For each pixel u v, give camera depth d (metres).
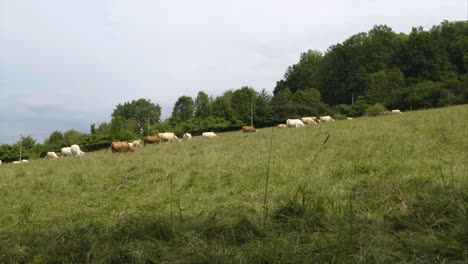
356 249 2.24
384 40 84.12
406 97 59.28
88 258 2.39
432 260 2.00
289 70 107.25
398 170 4.71
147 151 15.78
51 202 5.12
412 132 9.08
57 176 8.09
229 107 65.62
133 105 98.56
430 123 10.55
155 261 2.28
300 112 66.25
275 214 3.18
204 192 4.92
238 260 2.16
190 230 2.87
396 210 2.95
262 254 2.21
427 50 72.69
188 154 10.35
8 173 9.69
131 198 4.95
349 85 77.06
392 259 2.01
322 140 9.90
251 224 2.87
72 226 3.38
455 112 13.61
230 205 3.84
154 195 4.96
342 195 3.70
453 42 76.38
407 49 75.81
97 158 12.98
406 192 3.30
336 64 82.50
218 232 2.81
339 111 68.00
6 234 3.35
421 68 73.00
